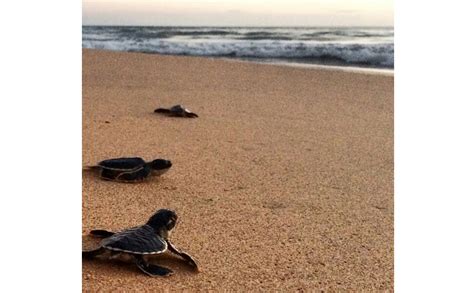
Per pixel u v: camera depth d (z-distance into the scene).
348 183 0.59
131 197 0.50
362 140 0.79
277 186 0.57
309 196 0.54
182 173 0.59
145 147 0.69
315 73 1.47
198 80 1.29
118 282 0.34
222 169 0.62
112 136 0.74
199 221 0.46
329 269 0.38
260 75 1.41
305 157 0.69
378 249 0.42
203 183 0.56
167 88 1.17
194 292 0.34
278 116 0.94
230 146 0.72
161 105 0.98
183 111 0.89
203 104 1.01
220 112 0.95
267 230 0.44
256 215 0.48
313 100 1.11
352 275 0.37
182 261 0.38
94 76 1.28
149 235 0.36
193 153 0.68
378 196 0.55
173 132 0.78
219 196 0.52
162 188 0.54
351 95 1.17
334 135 0.82
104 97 1.03
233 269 0.37
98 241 0.39
